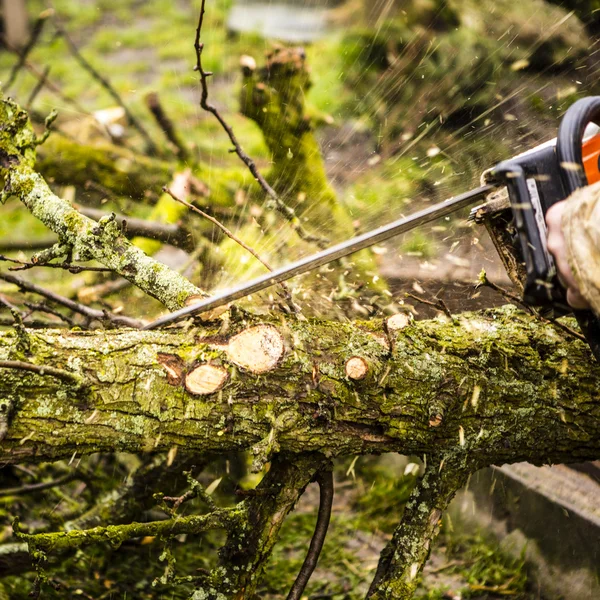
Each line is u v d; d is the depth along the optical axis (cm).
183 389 155
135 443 155
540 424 180
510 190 143
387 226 156
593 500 235
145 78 715
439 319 193
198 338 162
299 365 161
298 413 160
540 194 143
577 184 137
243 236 292
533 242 140
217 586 169
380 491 303
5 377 145
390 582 174
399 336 174
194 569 255
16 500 264
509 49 450
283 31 607
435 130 454
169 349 159
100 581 244
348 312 238
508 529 259
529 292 144
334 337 168
